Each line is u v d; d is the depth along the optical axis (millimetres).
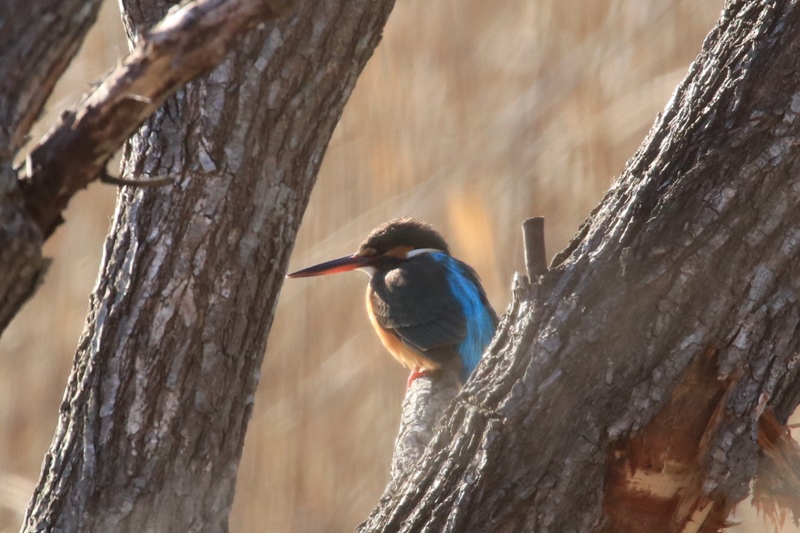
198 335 5531
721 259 4371
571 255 4688
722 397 4324
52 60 2939
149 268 5539
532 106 14367
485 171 14008
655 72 14328
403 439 7863
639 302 4383
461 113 14508
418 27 15039
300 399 13664
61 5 2932
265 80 5574
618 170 13742
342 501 13148
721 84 4664
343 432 13547
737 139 4477
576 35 14836
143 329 5504
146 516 5422
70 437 5527
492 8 15188
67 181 3016
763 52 4609
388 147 14266
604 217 4676
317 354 13953
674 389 4320
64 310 14250
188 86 5570
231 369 5633
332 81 5703
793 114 4469
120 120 3006
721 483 4301
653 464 4328
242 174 5582
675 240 4418
